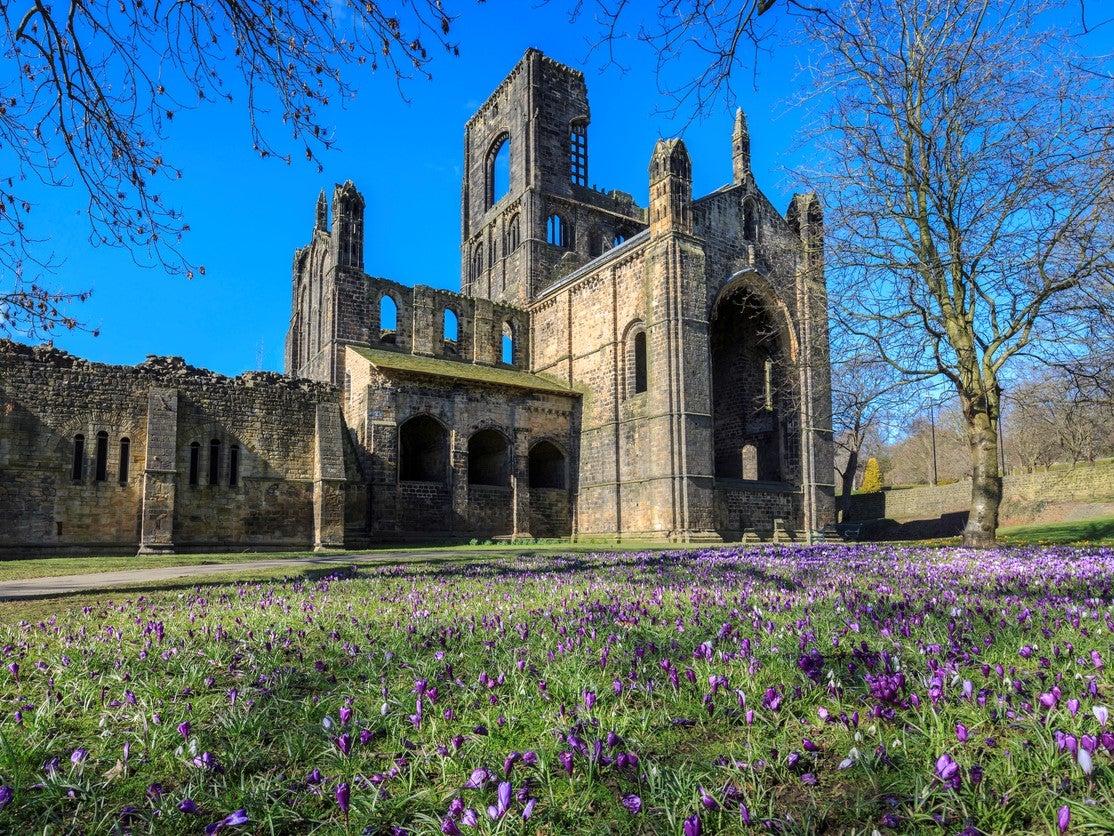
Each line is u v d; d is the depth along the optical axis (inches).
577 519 1943.9
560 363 2101.4
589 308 2022.6
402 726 178.9
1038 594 366.3
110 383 1353.3
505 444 1899.6
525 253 2377.0
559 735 167.5
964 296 933.8
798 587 441.7
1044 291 827.4
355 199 2001.7
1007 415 2274.9
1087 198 762.2
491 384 1841.8
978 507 936.3
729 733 171.0
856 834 125.0
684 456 1680.6
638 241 1861.5
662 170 1809.8
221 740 177.6
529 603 398.6
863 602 341.7
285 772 158.1
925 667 202.5
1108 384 898.1
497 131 2699.3
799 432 1973.4
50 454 1288.1
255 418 1470.2
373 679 227.9
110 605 451.5
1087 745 131.6
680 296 1750.7
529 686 205.8
